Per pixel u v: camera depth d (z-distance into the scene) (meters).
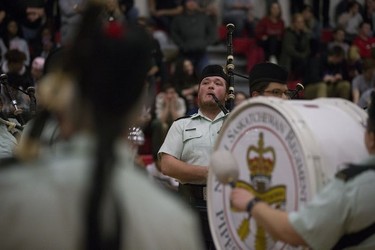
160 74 19.11
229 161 5.12
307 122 5.14
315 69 21.25
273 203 5.30
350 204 4.82
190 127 9.08
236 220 5.57
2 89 10.80
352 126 5.25
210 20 21.59
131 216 3.43
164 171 9.02
